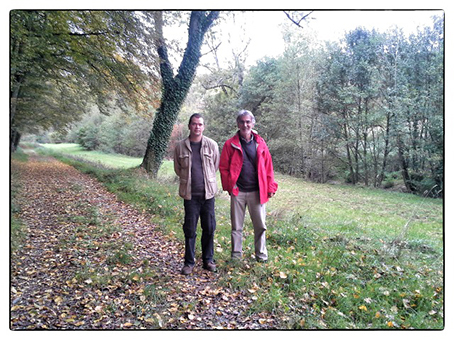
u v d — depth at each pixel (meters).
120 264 3.41
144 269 3.30
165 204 6.12
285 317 2.48
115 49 7.97
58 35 6.89
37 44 6.42
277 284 2.93
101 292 2.80
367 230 5.75
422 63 12.81
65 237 4.24
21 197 6.41
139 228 4.87
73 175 11.21
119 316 2.46
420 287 3.07
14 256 3.46
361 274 3.33
